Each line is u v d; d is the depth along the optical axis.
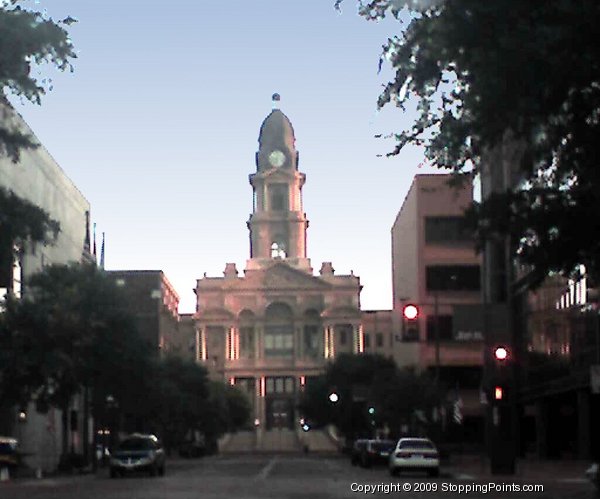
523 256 19.19
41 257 69.25
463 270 86.12
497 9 15.90
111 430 70.06
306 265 168.88
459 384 85.25
